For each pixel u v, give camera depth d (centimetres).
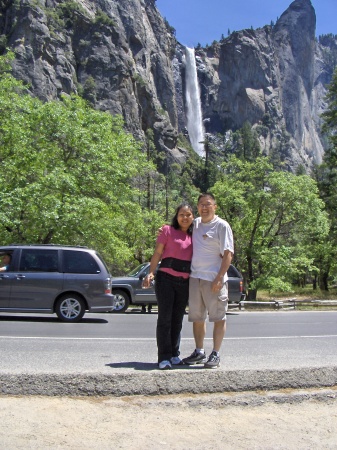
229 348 840
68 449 403
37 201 2067
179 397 514
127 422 459
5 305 1282
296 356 739
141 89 13900
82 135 2345
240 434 448
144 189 3916
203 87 19938
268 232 3078
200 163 13300
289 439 443
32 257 1313
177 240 599
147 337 1004
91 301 1310
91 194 2375
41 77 10662
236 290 1975
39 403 490
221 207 3083
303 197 2947
